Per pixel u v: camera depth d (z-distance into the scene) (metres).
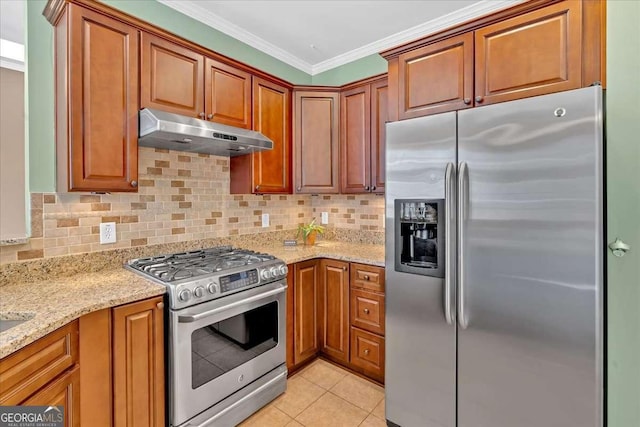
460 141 1.53
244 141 1.99
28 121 1.58
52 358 1.14
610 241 1.23
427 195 1.65
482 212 1.47
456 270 1.54
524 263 1.37
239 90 2.20
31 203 1.58
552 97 1.30
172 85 1.83
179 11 2.19
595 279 1.22
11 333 0.99
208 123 1.88
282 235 2.90
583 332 1.25
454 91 1.68
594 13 1.33
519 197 1.38
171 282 1.54
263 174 2.40
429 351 1.67
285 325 2.11
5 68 2.05
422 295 1.68
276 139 2.48
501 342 1.44
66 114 1.49
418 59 1.81
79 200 1.74
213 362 1.68
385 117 2.37
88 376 1.29
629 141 1.19
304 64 3.09
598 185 1.21
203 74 1.98
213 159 2.39
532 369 1.37
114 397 1.37
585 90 1.23
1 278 1.49
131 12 1.97
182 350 1.53
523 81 1.48
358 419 1.89
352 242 2.91
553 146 1.30
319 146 2.63
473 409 1.54
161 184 2.10
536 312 1.35
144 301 1.45
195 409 1.60
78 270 1.72
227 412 1.75
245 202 2.61
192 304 1.56
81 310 1.23
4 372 0.95
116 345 1.37
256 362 1.92
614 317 1.24
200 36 2.31
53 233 1.65
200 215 2.31
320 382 2.24
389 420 1.84
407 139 1.72
